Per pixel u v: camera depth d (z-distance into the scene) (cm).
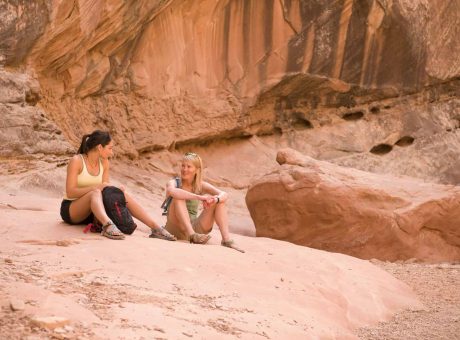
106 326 360
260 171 1458
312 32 1447
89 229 617
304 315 489
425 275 775
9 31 1038
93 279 464
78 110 1233
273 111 1524
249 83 1438
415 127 1542
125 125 1305
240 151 1488
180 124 1378
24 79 1066
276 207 965
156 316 395
